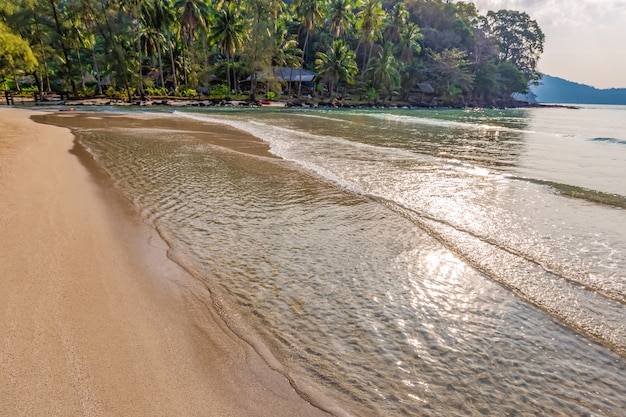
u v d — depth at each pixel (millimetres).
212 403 2627
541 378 3086
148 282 4250
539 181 9930
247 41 51656
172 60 50188
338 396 2789
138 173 9555
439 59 73375
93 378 2744
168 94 48531
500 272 4887
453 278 4699
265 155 12898
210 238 5648
